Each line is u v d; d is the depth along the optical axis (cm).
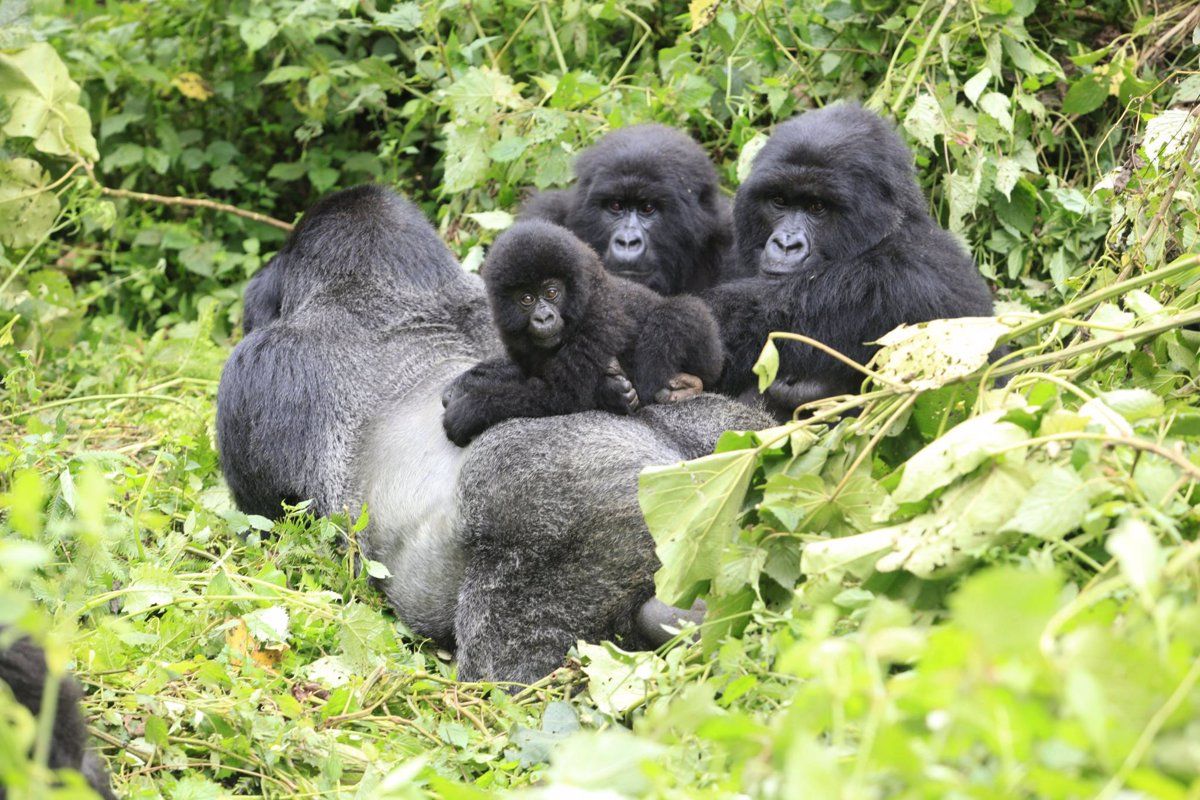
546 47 1427
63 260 1623
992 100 1208
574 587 871
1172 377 848
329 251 1055
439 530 925
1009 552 641
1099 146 1242
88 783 570
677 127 1337
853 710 454
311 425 1012
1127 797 405
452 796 572
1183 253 987
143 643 802
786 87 1305
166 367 1405
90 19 1709
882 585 660
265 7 1561
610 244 1136
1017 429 653
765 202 1080
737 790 511
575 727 777
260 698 774
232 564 935
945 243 1090
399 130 1580
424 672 846
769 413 1034
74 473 956
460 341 1059
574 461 874
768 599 748
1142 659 431
